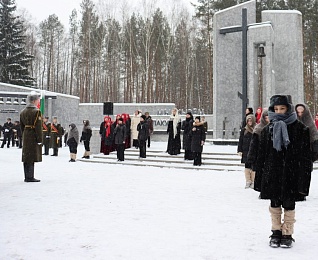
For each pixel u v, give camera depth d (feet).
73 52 199.93
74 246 14.42
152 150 58.13
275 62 83.66
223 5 131.44
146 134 53.26
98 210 20.90
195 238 15.47
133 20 174.70
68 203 22.79
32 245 14.56
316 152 20.20
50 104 106.52
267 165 14.34
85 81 171.63
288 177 13.96
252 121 30.94
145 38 163.73
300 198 14.06
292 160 13.98
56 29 208.44
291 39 82.79
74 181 32.45
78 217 19.24
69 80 217.36
